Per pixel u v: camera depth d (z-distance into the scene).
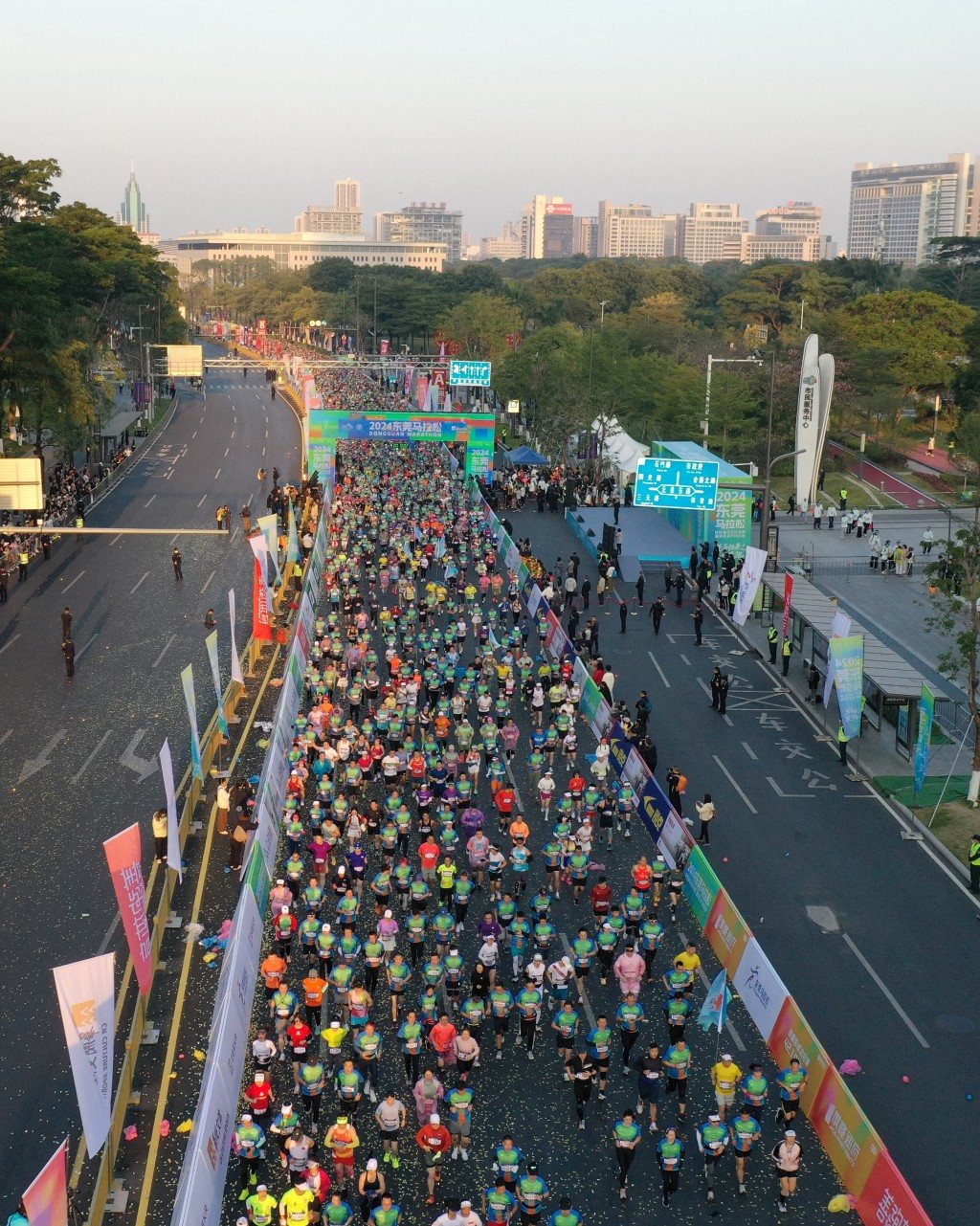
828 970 32.28
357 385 162.50
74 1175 24.55
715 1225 23.72
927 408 133.00
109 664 55.16
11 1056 27.97
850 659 44.91
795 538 87.00
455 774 39.59
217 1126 24.06
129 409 129.25
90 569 71.81
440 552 70.56
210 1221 22.39
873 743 48.22
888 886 36.81
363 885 35.62
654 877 34.72
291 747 42.84
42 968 31.30
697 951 30.77
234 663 50.47
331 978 29.20
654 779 40.28
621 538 74.88
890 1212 23.00
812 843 39.56
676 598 68.62
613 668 56.94
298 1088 26.50
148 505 89.00
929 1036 29.56
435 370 135.62
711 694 52.97
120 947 32.31
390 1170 24.88
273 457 111.81
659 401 120.44
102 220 135.25
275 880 35.56
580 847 35.81
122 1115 25.66
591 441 104.12
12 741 45.88
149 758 44.56
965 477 104.25
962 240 182.75
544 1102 27.14
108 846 26.89
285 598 65.88
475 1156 25.39
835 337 130.50
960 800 42.88
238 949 29.19
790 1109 25.92
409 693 46.31
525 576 66.06
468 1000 28.05
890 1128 26.33
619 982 31.14
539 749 43.34
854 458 118.88
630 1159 24.22
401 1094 27.00
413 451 114.25
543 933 30.02
